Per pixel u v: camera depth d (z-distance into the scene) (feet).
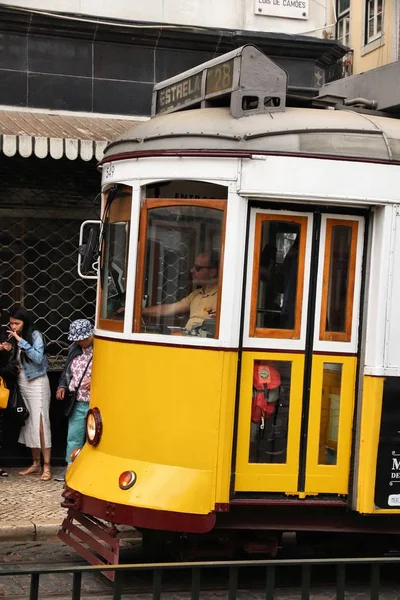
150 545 22.45
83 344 28.22
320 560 12.94
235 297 18.88
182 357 19.08
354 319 19.76
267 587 12.80
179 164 19.27
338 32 55.77
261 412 19.27
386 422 19.53
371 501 19.44
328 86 25.31
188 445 18.94
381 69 22.57
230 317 18.85
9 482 29.30
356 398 19.77
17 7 31.24
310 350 19.49
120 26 32.55
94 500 19.38
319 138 19.27
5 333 31.71
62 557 22.77
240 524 19.27
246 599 19.75
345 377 19.74
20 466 31.40
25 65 32.19
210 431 18.84
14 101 32.19
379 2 50.80
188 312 19.26
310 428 19.49
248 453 19.20
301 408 19.48
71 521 21.16
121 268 20.39
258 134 19.01
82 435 28.14
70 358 28.53
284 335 19.39
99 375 20.65
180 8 33.91
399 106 21.70
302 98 21.34
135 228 19.83
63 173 31.86
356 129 19.56
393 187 19.42
